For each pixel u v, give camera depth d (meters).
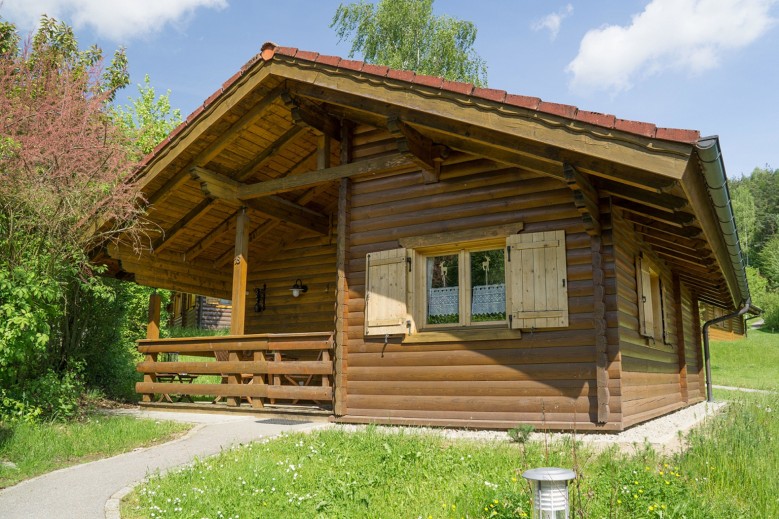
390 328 8.77
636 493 4.62
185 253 12.80
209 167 10.52
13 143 8.98
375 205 9.33
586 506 4.27
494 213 8.39
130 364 13.91
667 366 11.54
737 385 22.83
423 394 8.47
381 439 6.93
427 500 5.02
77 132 9.80
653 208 7.60
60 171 9.01
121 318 12.53
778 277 55.47
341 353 9.07
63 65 12.02
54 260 9.09
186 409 10.59
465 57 25.31
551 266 7.86
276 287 13.45
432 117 7.91
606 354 7.45
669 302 12.33
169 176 10.53
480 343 8.21
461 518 4.57
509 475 5.37
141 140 19.11
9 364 8.91
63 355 11.15
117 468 6.44
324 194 12.37
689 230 7.75
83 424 8.85
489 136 7.51
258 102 9.66
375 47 25.33
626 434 7.40
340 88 8.47
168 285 12.42
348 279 9.35
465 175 8.67
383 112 8.29
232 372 10.11
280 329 13.23
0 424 8.17
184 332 24.58
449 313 8.73
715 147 5.83
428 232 8.82
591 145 6.59
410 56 25.14
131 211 10.05
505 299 8.28
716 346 35.66
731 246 8.22
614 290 7.55
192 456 6.79
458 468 5.78
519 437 6.53
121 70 15.86
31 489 5.77
